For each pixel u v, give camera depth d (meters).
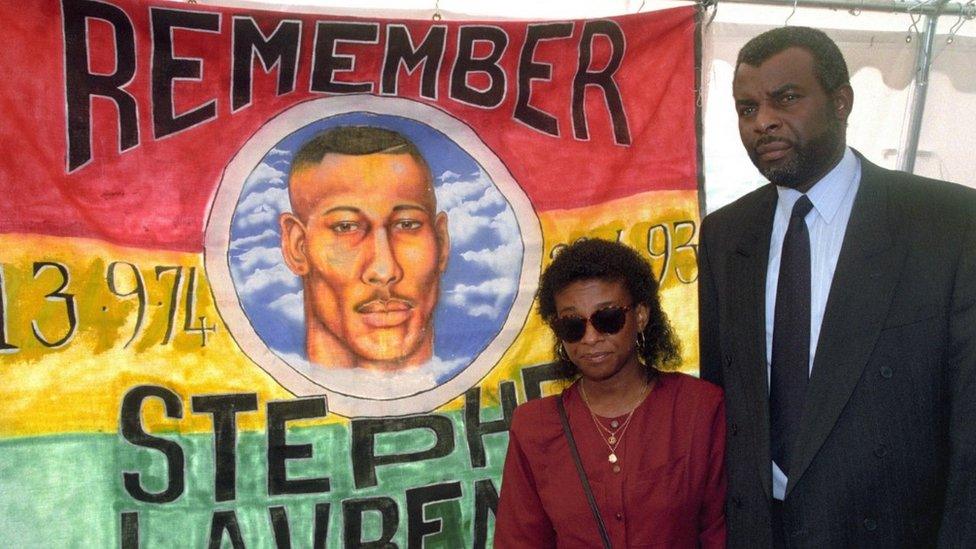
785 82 1.65
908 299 1.62
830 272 1.71
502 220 2.81
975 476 1.53
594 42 2.84
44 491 2.45
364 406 2.70
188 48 2.60
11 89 2.45
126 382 2.53
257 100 2.65
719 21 3.01
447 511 2.74
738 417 1.79
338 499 2.66
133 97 2.56
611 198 2.86
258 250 2.65
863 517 1.64
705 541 1.88
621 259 1.79
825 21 3.05
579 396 1.85
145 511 2.52
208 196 2.62
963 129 3.18
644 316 1.83
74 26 2.50
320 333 2.69
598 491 1.76
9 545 2.41
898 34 3.07
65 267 2.49
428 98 2.76
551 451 1.82
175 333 2.58
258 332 2.64
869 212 1.68
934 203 1.67
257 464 2.62
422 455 2.73
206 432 2.58
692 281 2.91
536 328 2.82
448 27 2.75
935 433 1.62
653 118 2.88
